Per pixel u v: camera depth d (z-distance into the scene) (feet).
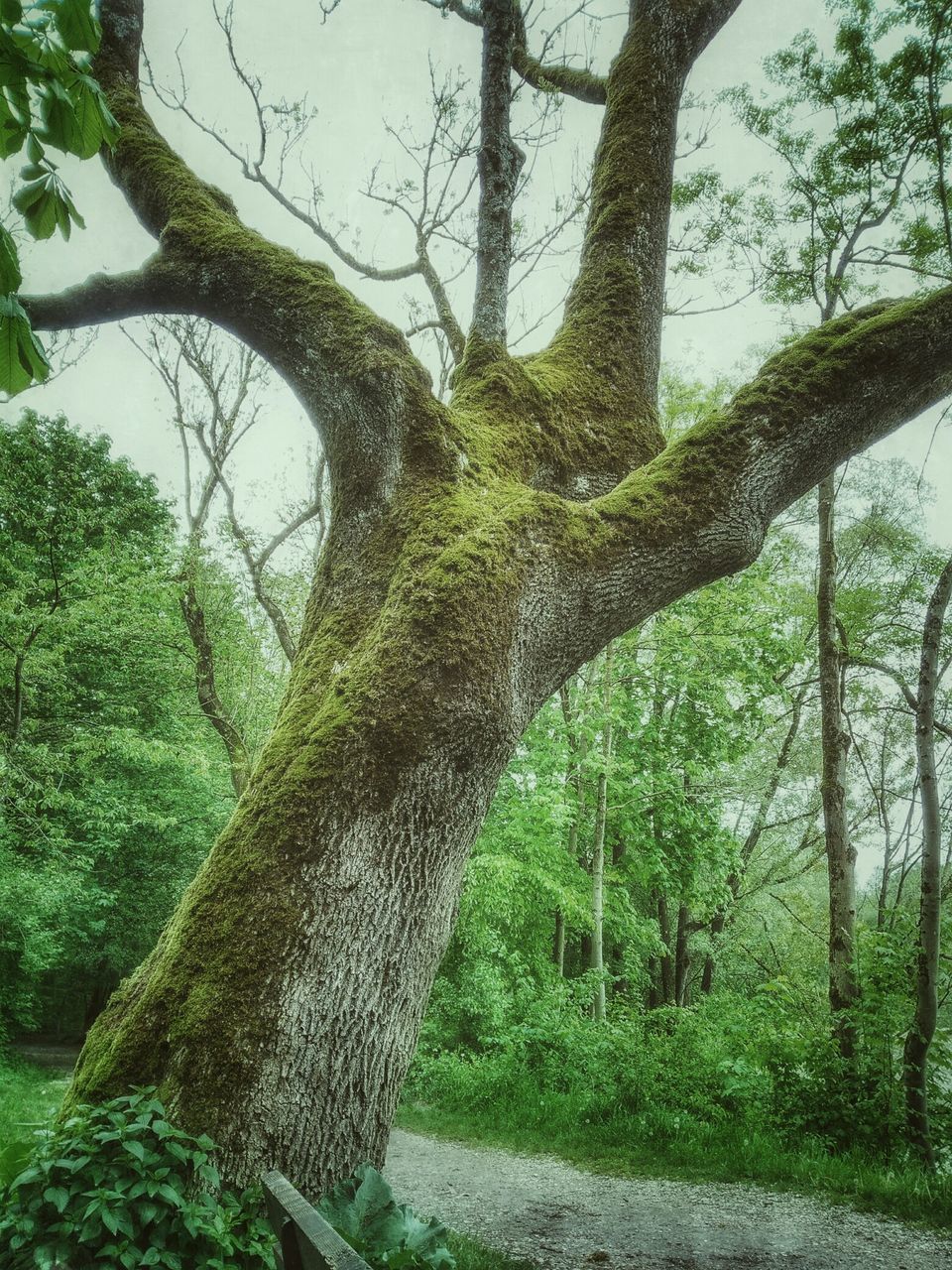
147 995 9.66
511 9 17.44
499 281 16.34
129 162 15.34
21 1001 57.88
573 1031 34.81
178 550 49.65
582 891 49.57
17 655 40.19
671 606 46.26
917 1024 23.91
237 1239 7.86
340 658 11.39
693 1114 28.02
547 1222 18.81
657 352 16.83
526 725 11.48
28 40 5.07
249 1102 8.73
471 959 46.32
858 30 29.07
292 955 9.25
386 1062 9.61
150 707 61.36
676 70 17.88
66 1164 8.02
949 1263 15.96
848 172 32.81
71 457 57.98
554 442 14.39
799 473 13.01
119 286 13.57
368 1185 8.59
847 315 13.93
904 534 49.11
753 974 71.15
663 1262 15.94
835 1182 21.22
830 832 31.89
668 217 17.75
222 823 62.85
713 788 59.72
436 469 12.42
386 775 9.98
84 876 51.67
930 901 24.36
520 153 18.34
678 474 12.59
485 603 10.73
